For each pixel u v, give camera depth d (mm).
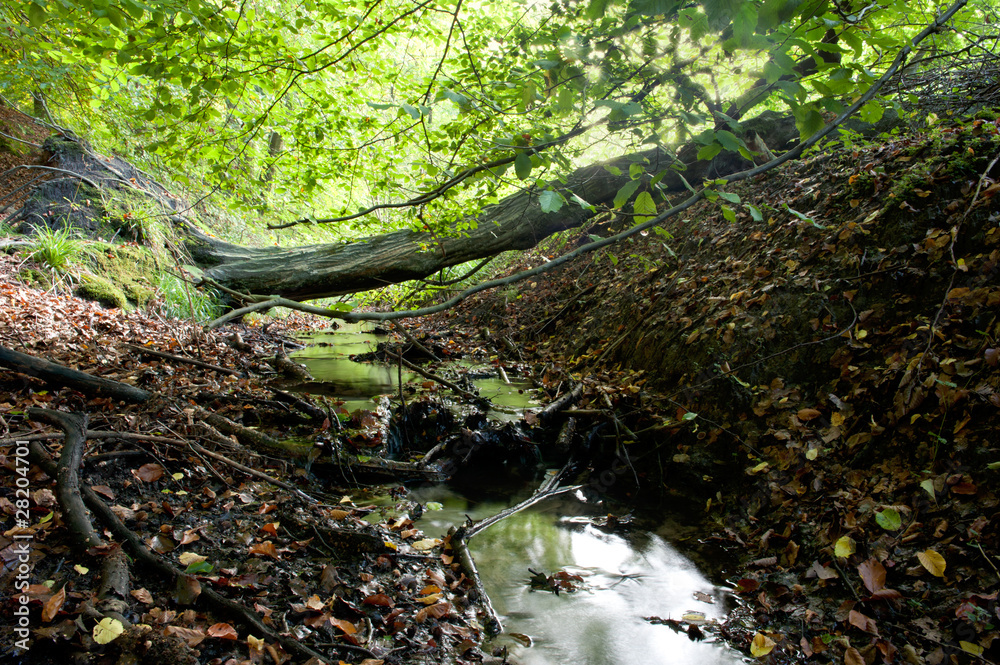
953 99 4434
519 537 3025
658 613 2422
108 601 1930
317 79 3344
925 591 2168
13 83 5070
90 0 2197
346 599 2299
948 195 3574
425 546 2793
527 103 2248
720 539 2945
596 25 2105
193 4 2379
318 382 5426
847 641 2096
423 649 2107
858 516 2566
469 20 3777
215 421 3438
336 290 7355
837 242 3951
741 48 1482
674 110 1771
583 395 4707
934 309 3135
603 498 3527
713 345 4074
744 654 2172
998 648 1879
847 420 3035
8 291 5059
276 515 2779
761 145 5766
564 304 7352
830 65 1565
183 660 1763
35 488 2375
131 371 4242
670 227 6762
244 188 4539
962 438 2506
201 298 7121
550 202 1936
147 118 2840
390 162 3930
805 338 3600
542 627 2316
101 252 6602
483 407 4629
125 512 2461
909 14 2572
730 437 3508
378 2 2746
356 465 3508
